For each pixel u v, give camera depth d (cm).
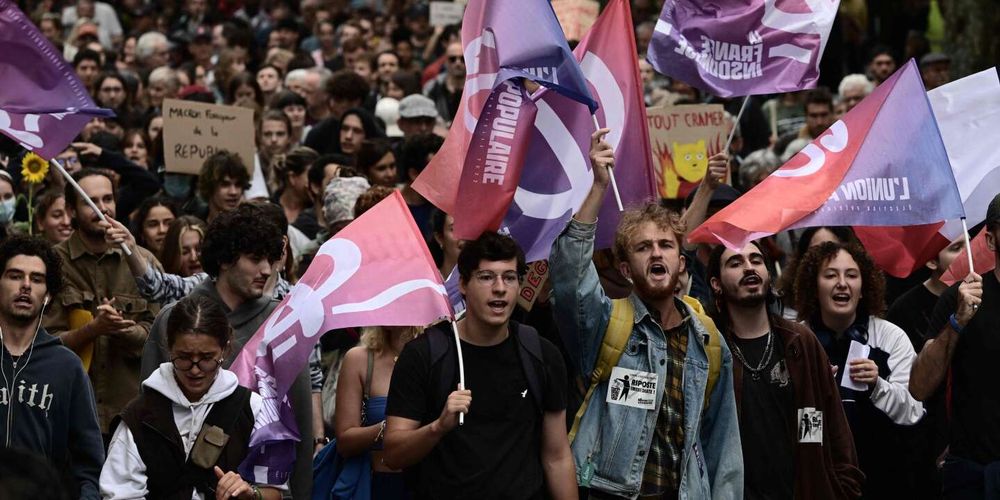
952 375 925
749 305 912
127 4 2958
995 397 906
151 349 891
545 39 910
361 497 866
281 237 910
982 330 908
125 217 1377
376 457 875
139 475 799
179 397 808
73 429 849
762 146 1859
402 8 2664
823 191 955
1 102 974
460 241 984
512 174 905
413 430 791
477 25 959
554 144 961
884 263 1048
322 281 855
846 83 1823
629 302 866
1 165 1326
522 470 797
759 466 901
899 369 1022
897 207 961
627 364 855
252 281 898
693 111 1352
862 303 1037
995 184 1052
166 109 1447
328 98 1753
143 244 1248
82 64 2009
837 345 1027
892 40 2570
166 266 1127
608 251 982
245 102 1841
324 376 1066
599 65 996
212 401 813
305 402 897
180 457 805
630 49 997
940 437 995
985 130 1057
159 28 2855
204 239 908
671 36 1012
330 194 1190
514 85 907
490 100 902
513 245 808
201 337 796
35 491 434
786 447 909
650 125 1349
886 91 978
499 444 796
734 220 932
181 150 1450
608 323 857
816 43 1012
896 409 993
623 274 876
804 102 1919
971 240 1080
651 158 991
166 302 1022
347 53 2311
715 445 873
